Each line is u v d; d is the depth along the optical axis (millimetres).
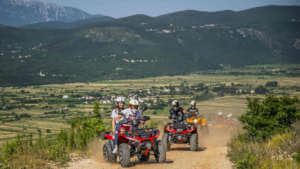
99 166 12344
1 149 13789
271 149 13188
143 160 13336
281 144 13891
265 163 11352
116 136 12727
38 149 14258
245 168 11227
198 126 23188
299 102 17031
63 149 15125
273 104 17094
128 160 12102
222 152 15602
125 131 12703
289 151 12570
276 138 15250
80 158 13961
